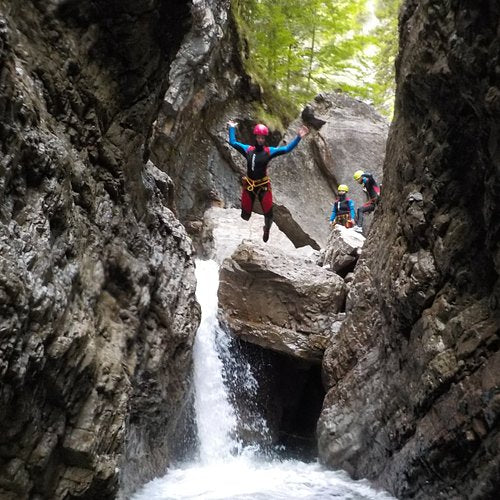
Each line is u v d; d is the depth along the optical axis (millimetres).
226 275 10508
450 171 6164
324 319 9961
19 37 5059
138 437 7141
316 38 21969
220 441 9922
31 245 4418
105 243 6152
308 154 18234
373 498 7102
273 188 17156
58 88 5449
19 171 4469
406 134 7258
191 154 16000
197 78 14391
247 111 17625
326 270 10531
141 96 6941
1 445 4285
